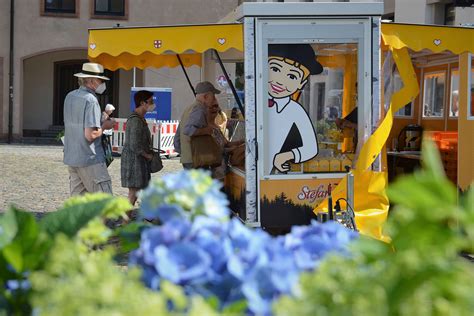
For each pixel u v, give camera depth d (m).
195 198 2.96
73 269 2.56
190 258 2.62
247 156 8.75
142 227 3.22
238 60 10.72
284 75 8.75
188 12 36.09
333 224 3.10
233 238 2.83
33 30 34.97
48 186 16.62
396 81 10.32
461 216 2.14
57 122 37.88
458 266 2.17
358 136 8.80
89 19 35.41
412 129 11.89
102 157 9.69
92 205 3.07
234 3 36.25
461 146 9.75
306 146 8.83
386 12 25.58
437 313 2.12
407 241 2.24
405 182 2.17
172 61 12.02
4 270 2.82
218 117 10.76
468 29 8.92
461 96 9.64
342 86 8.88
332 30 8.71
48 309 2.33
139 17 35.81
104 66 11.55
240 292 2.53
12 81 34.78
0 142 34.31
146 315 2.16
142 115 11.04
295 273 2.53
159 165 11.11
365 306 2.12
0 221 2.88
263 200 8.80
